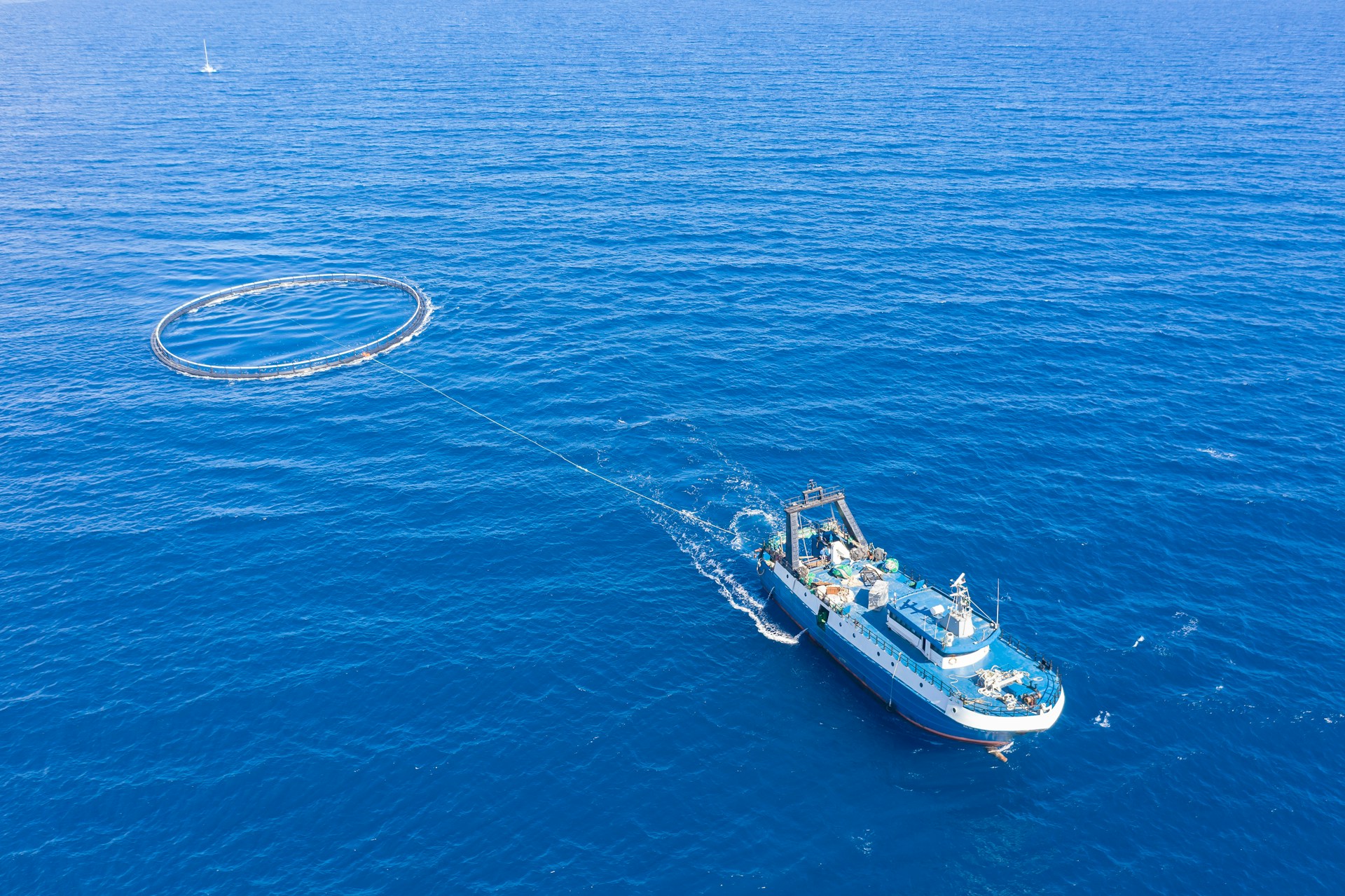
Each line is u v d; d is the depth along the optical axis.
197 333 141.75
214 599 86.75
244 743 71.62
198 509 100.00
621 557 93.38
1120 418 114.69
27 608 85.50
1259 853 63.53
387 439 113.44
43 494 102.62
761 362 130.00
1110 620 83.44
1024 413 116.12
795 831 65.44
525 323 143.25
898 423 114.56
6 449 111.12
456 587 88.69
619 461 108.31
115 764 69.75
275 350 136.00
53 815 65.75
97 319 146.88
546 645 81.94
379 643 81.56
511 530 96.88
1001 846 64.38
